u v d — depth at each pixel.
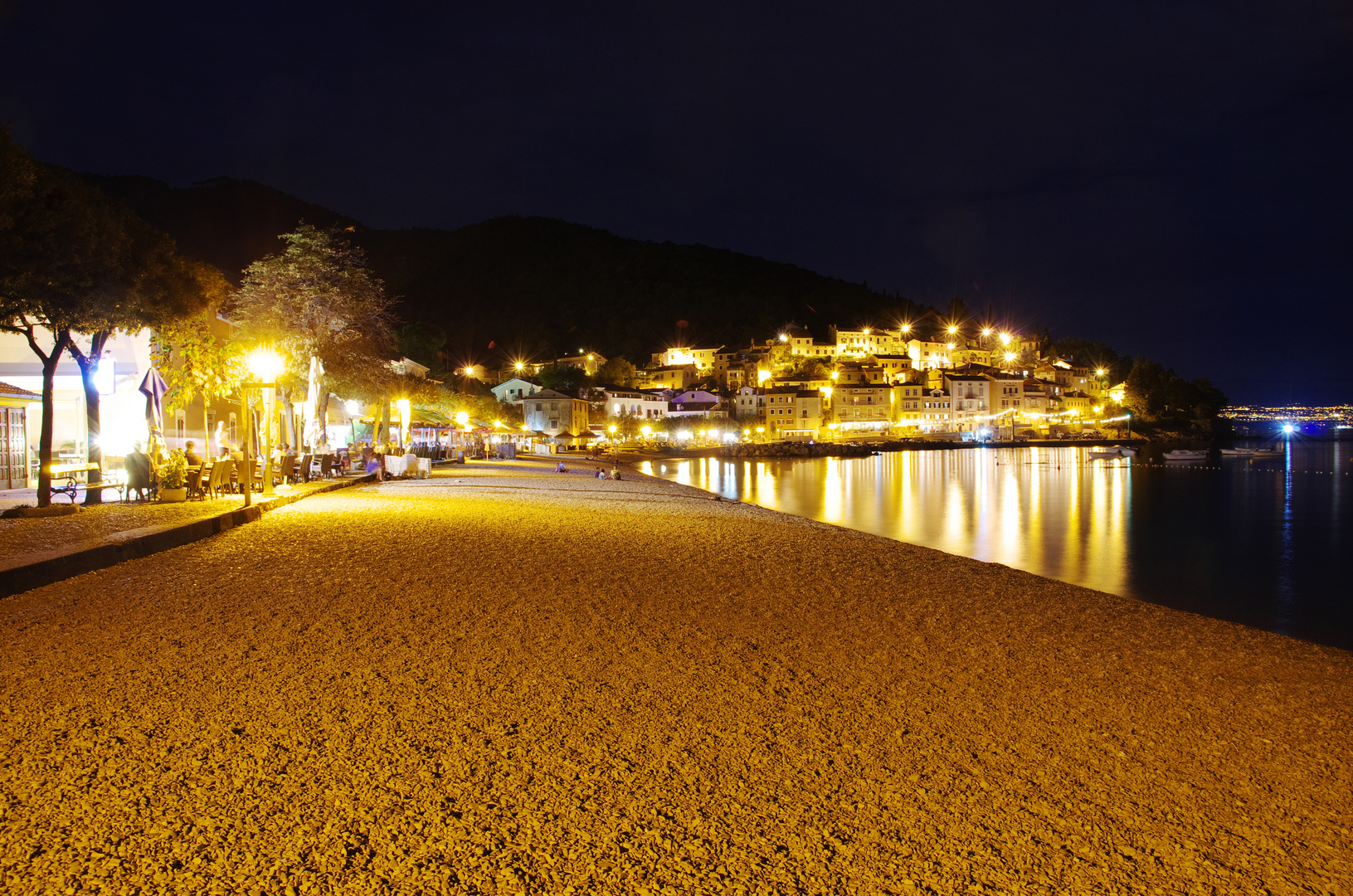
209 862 3.22
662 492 32.44
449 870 3.26
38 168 12.81
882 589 10.75
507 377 145.38
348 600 8.02
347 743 4.43
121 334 21.95
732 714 5.36
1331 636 13.12
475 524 15.21
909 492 47.25
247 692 5.15
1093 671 7.03
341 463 28.91
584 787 4.10
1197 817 4.24
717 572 11.29
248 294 31.39
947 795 4.31
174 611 7.25
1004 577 12.73
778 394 144.12
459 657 6.24
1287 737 5.57
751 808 4.01
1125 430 160.62
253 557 10.54
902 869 3.54
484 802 3.86
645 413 139.50
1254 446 154.50
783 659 6.84
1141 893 3.47
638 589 9.62
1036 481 58.59
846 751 4.83
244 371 24.94
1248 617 14.47
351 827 3.54
